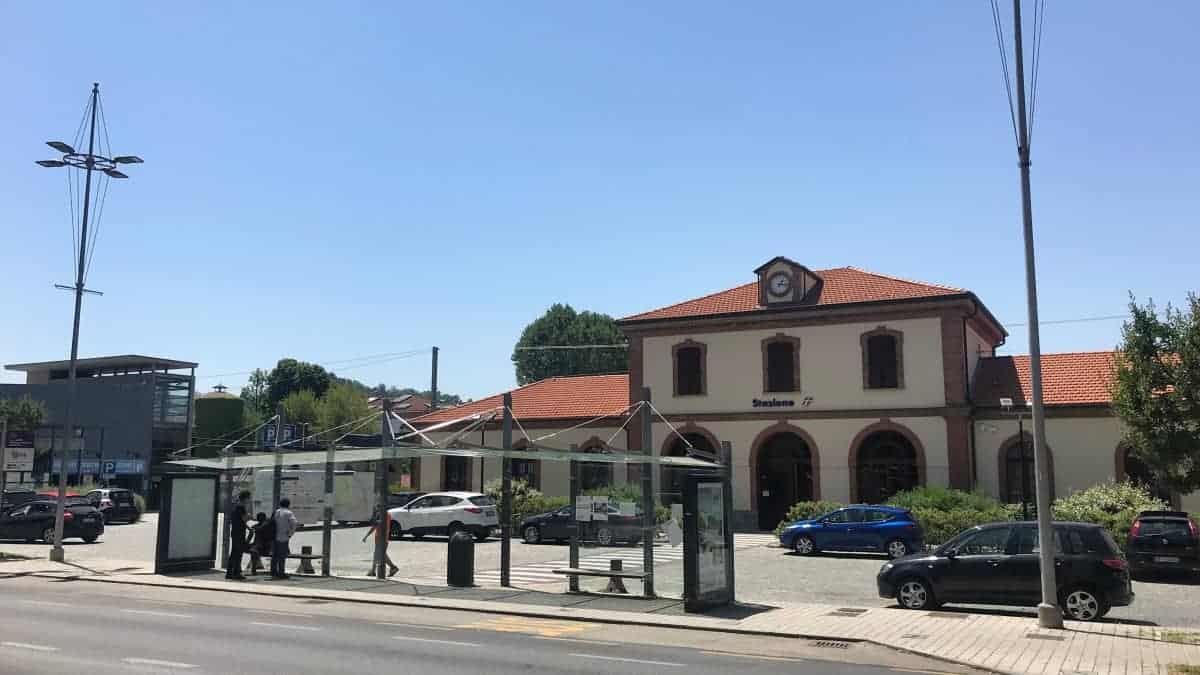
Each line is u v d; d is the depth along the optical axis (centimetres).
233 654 1113
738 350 3700
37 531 3156
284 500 2134
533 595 1781
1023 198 1518
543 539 3119
